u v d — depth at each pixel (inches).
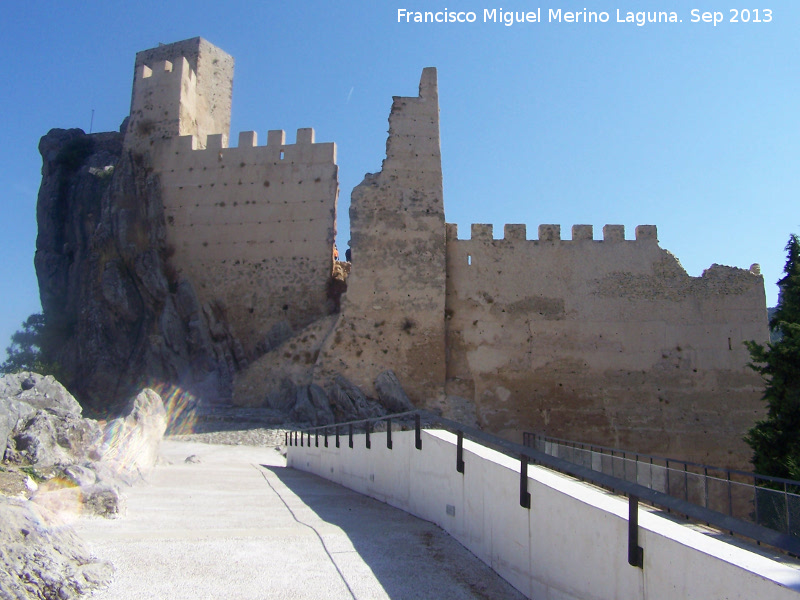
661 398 1412.4
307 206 1589.6
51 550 259.9
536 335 1445.6
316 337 1439.5
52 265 1979.6
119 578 273.4
